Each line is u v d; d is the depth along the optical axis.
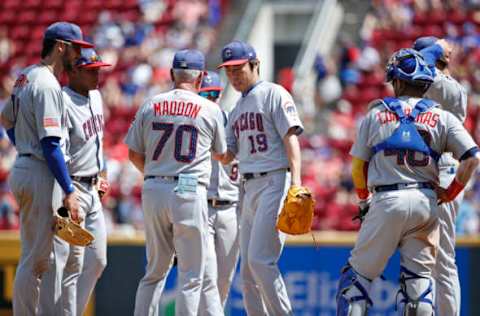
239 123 27.31
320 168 67.00
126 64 83.75
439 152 24.48
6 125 25.47
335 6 89.38
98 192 27.88
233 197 29.62
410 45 83.31
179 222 25.75
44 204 24.52
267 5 95.00
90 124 27.05
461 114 26.97
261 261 26.45
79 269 27.03
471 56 78.75
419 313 24.09
